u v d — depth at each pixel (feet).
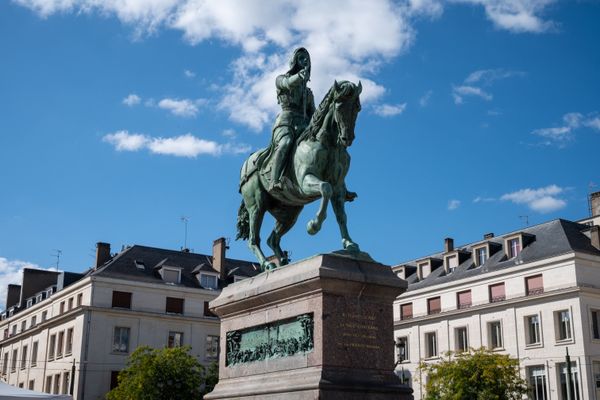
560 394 112.68
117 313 134.51
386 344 23.61
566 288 114.73
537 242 127.85
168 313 139.54
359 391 22.35
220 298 27.99
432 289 138.51
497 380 103.76
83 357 129.90
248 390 24.80
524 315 120.47
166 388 114.93
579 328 112.16
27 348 159.63
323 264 23.17
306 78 28.60
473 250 138.72
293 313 24.06
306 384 22.18
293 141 27.17
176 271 146.10
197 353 139.64
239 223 31.30
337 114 24.89
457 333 131.75
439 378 108.78
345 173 26.17
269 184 27.96
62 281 154.92
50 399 39.27
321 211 23.84
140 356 118.42
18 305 181.68
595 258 117.50
